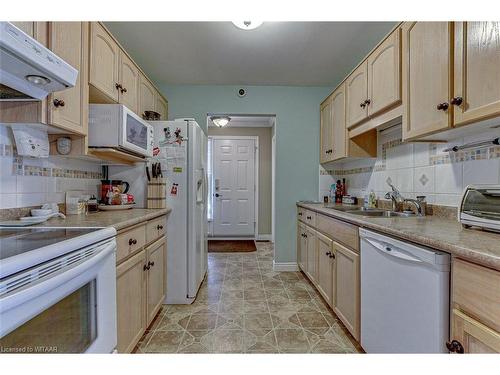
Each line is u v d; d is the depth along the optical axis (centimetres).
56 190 169
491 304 73
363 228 150
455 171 153
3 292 62
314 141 326
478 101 103
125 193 221
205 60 254
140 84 225
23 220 129
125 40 218
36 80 104
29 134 135
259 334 181
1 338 65
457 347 85
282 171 325
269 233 507
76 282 88
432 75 127
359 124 219
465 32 108
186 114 314
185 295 229
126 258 144
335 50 234
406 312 109
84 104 149
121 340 136
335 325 193
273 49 234
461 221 116
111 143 163
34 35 115
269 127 509
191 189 230
